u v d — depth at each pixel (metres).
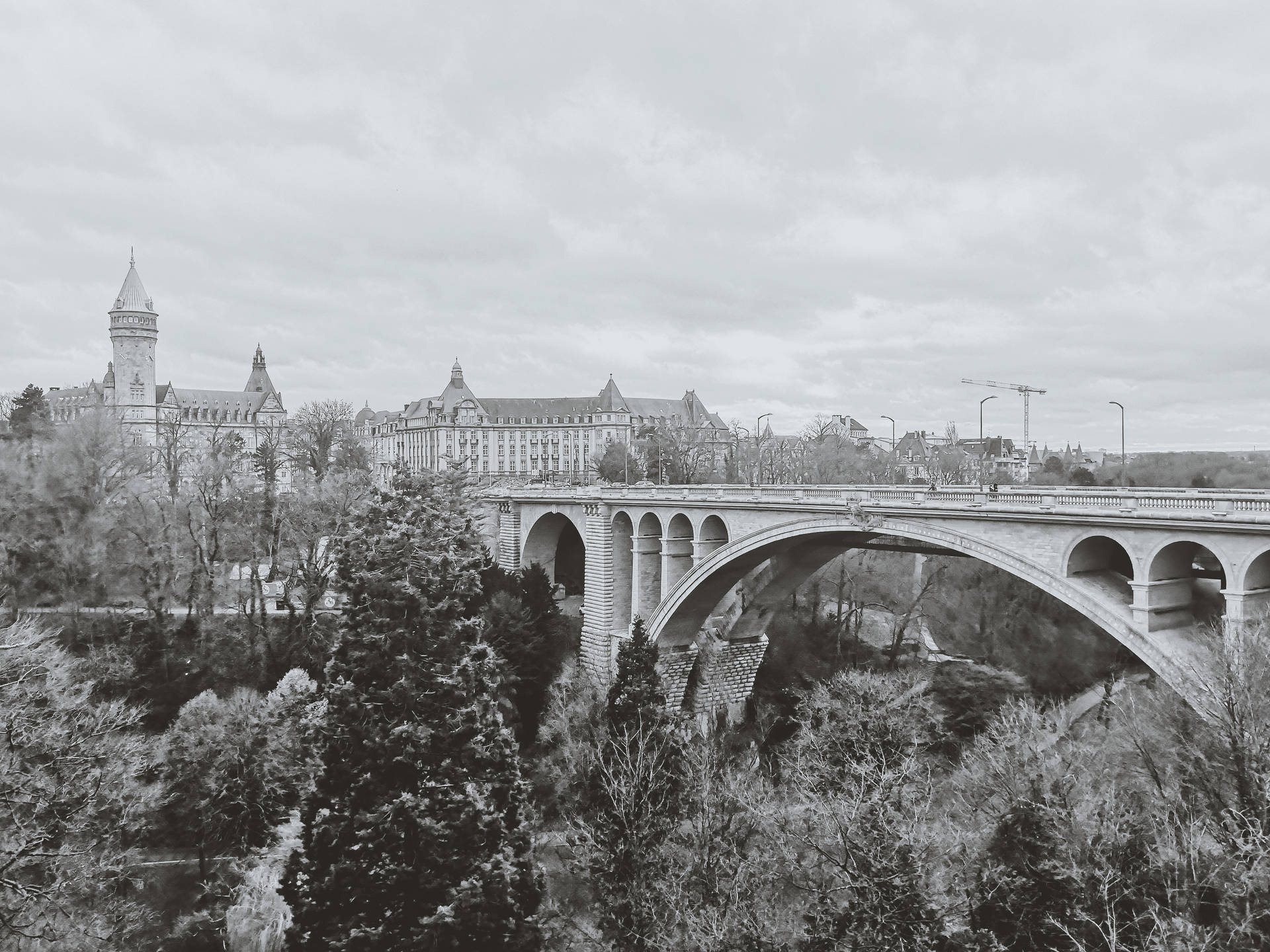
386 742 30.78
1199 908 25.00
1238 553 32.88
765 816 31.89
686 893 30.84
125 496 72.06
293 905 31.25
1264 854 22.25
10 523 65.75
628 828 34.97
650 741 43.38
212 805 47.53
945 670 78.19
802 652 85.31
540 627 73.25
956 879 26.88
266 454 121.38
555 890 41.41
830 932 25.88
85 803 31.36
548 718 65.12
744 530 58.62
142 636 67.69
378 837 29.70
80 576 66.75
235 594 74.81
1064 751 31.72
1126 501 37.00
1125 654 82.00
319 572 71.31
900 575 95.94
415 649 32.38
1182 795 28.52
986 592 91.69
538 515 85.69
